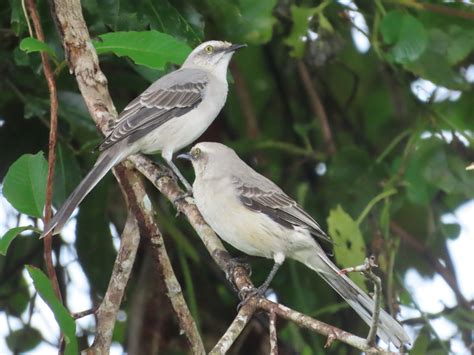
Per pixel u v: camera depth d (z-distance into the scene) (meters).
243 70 15.20
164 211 12.63
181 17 11.14
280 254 10.30
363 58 14.79
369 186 12.95
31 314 12.80
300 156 14.46
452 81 12.55
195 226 10.47
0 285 13.02
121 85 12.55
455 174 12.72
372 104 15.27
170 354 12.71
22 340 13.02
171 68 12.45
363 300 10.05
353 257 11.40
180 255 12.20
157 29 11.00
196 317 11.97
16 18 10.53
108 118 10.16
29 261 13.03
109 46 9.28
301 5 13.22
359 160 12.97
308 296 12.87
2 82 11.97
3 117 12.34
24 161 8.46
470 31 12.62
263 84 15.24
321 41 13.07
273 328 8.21
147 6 10.98
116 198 13.22
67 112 11.77
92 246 12.44
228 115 14.74
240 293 9.52
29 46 8.95
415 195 12.70
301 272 13.01
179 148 11.78
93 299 12.52
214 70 12.35
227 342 8.21
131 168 9.91
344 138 14.75
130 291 13.35
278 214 10.23
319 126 14.13
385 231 12.27
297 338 12.30
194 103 11.80
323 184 13.87
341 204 12.99
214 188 10.31
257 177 10.50
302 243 10.20
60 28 9.90
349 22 13.23
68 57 9.91
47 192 8.38
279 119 15.07
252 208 10.23
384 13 12.39
